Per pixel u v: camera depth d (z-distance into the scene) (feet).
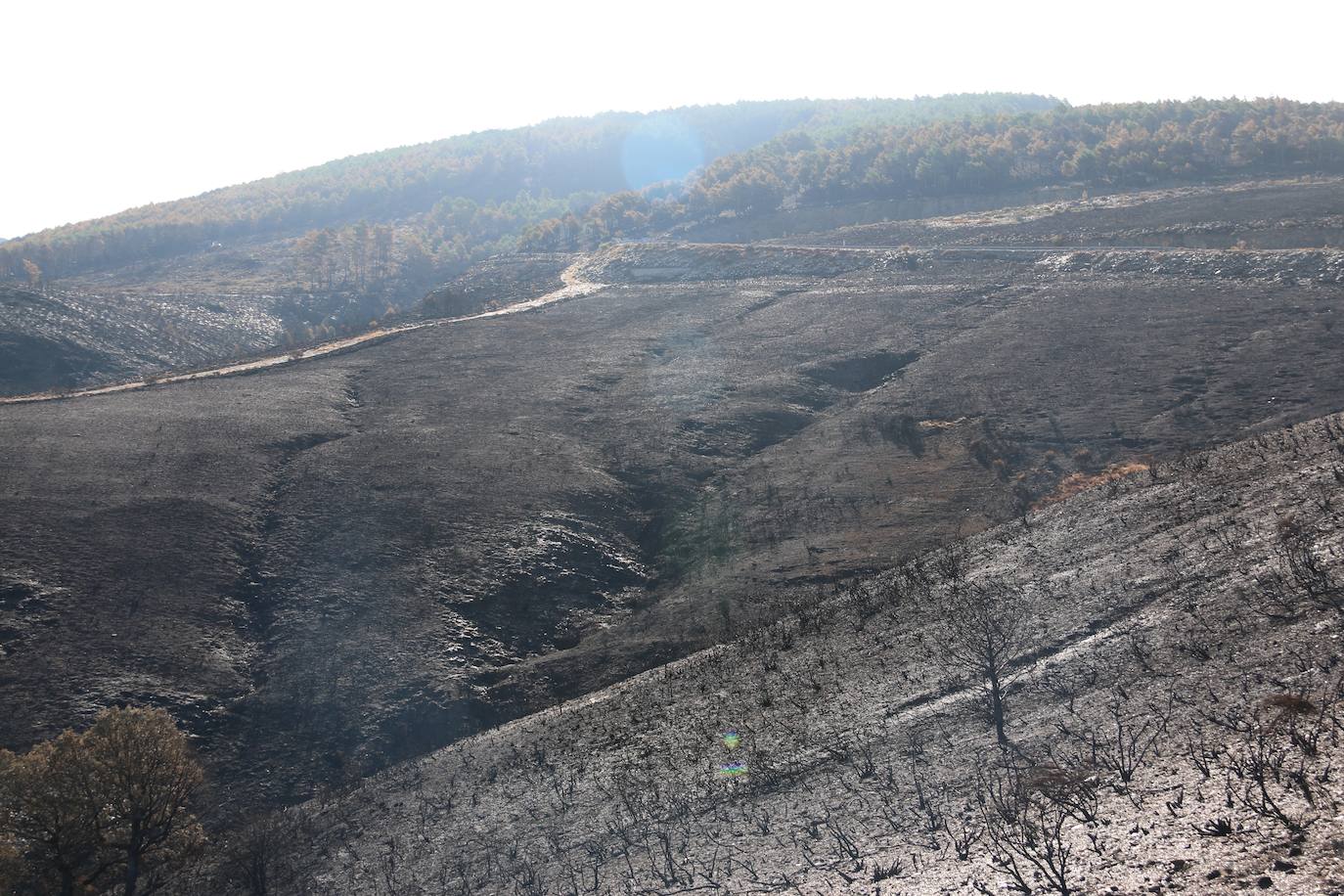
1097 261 333.42
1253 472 89.81
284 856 83.30
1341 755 37.58
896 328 290.35
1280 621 54.85
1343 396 173.78
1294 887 30.12
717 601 134.72
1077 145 637.71
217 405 236.84
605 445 208.23
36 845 76.89
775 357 273.75
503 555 152.56
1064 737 52.49
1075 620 69.82
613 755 81.82
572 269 524.52
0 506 155.94
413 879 70.28
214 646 126.31
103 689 113.60
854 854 48.52
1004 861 40.34
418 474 184.55
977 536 116.26
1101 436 178.70
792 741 70.18
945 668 71.87
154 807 80.48
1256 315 238.89
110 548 144.46
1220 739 44.32
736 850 55.31
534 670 123.03
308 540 156.46
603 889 56.39
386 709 115.14
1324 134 541.34
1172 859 35.17
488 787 85.20
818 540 152.56
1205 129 634.02
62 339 435.12
